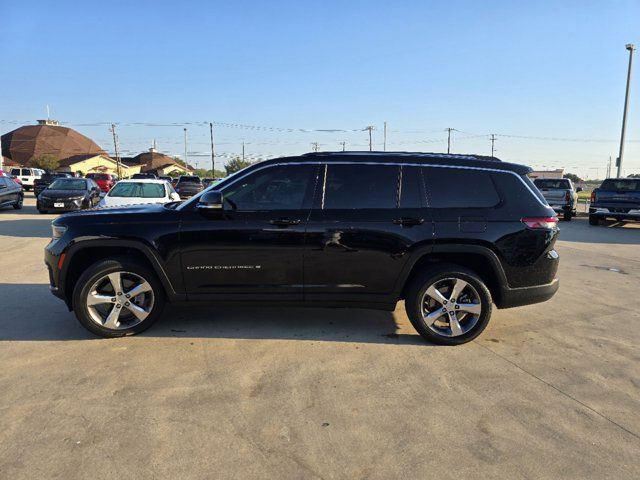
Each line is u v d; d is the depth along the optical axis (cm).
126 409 335
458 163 477
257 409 339
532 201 475
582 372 413
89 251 479
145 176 3200
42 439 297
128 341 463
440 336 468
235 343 464
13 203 1994
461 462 284
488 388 379
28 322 514
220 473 269
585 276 822
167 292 467
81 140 9288
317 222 456
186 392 362
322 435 309
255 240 456
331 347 460
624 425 328
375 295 470
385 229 457
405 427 320
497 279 469
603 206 1766
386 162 473
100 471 269
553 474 274
